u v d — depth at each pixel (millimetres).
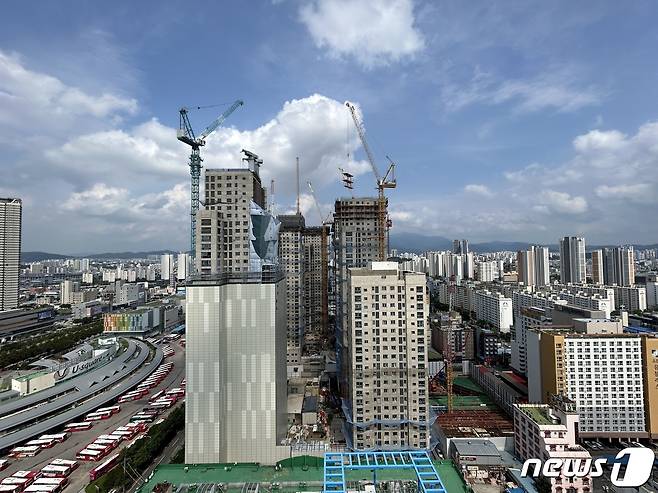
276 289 196625
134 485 184125
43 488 179625
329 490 119312
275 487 142875
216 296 187750
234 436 192625
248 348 194125
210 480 147750
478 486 184750
